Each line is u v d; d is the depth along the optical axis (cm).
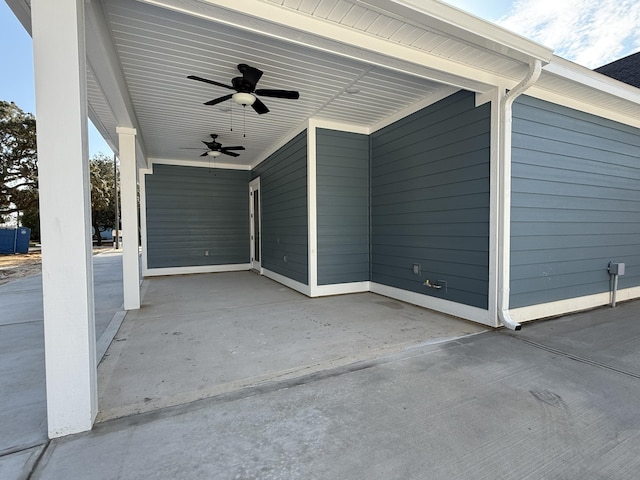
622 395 212
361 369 254
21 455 158
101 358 280
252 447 163
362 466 150
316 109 478
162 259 823
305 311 439
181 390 223
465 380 234
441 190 416
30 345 318
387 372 248
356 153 558
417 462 152
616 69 651
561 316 398
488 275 357
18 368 262
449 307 409
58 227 169
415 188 460
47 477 143
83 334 175
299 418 189
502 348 295
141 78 371
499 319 353
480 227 364
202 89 401
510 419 186
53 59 166
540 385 225
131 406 203
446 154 407
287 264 642
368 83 391
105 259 1275
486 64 318
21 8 212
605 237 453
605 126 445
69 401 174
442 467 149
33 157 1605
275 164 695
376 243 555
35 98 164
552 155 388
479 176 364
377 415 191
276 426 181
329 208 542
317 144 526
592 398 208
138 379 240
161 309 457
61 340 171
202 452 160
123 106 371
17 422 186
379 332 345
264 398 212
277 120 530
